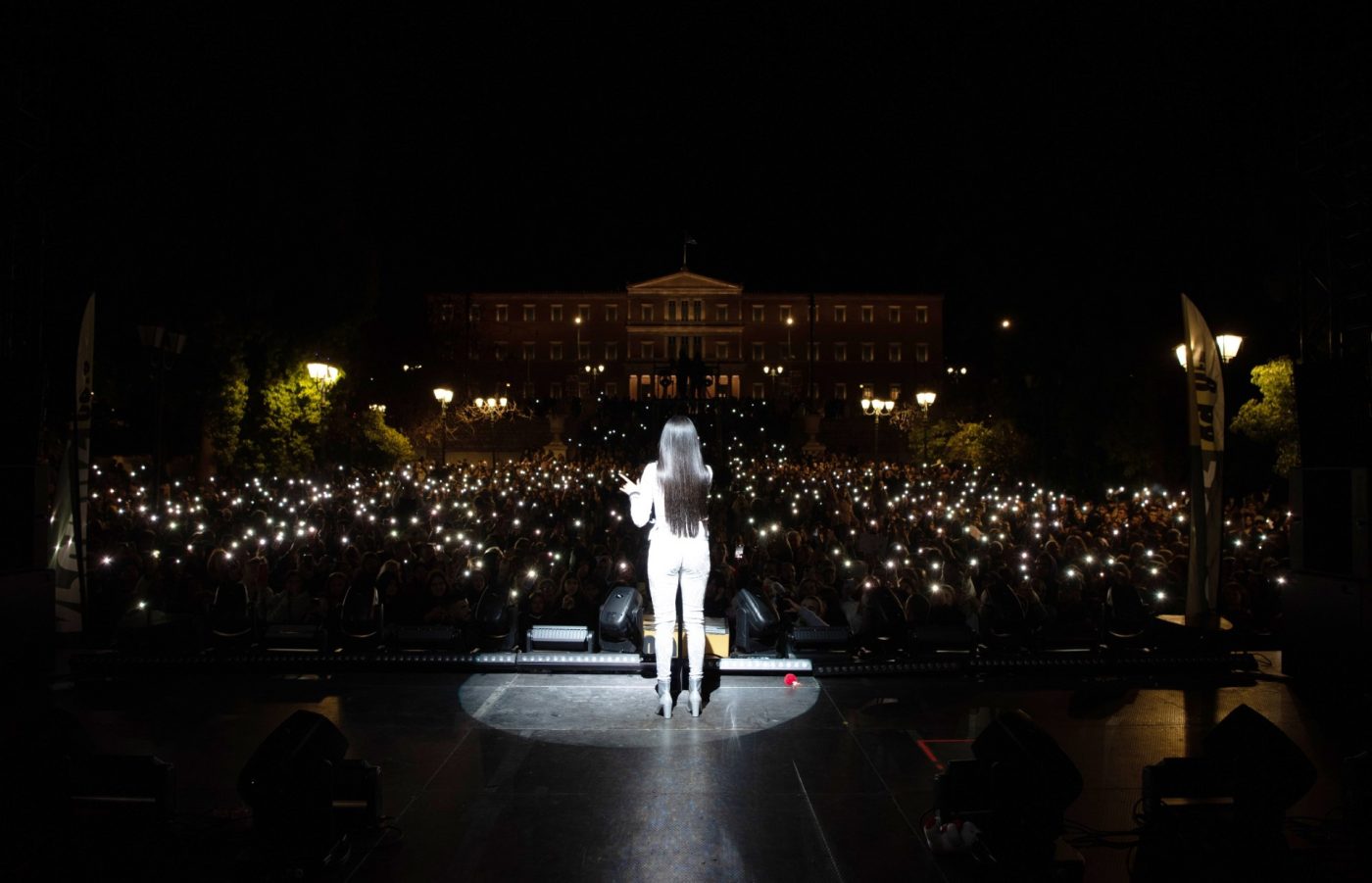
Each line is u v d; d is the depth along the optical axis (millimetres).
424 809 4809
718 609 9922
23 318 8281
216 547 12000
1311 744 6055
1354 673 6996
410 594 9930
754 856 4324
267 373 31625
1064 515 19500
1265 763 4215
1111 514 19219
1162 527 16391
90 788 4531
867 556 14672
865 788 5160
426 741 5918
